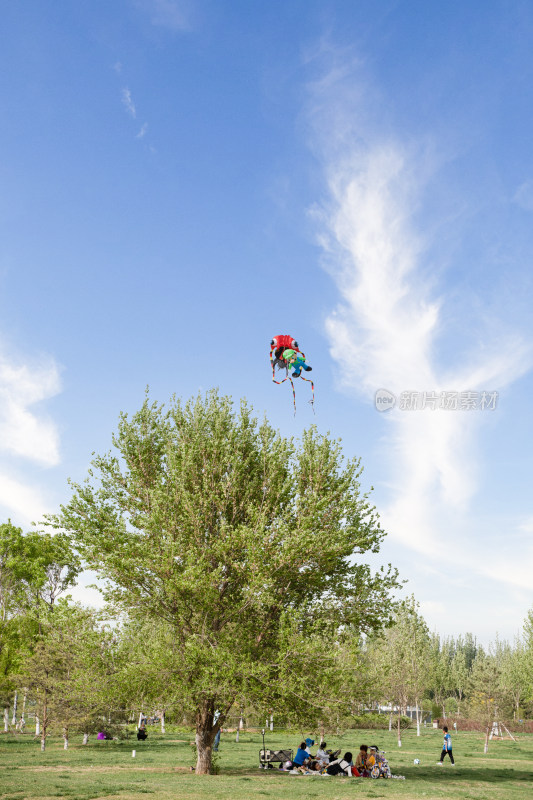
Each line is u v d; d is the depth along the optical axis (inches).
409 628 2365.9
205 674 897.5
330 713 922.1
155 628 1198.9
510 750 1729.8
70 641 1002.1
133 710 980.6
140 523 986.7
